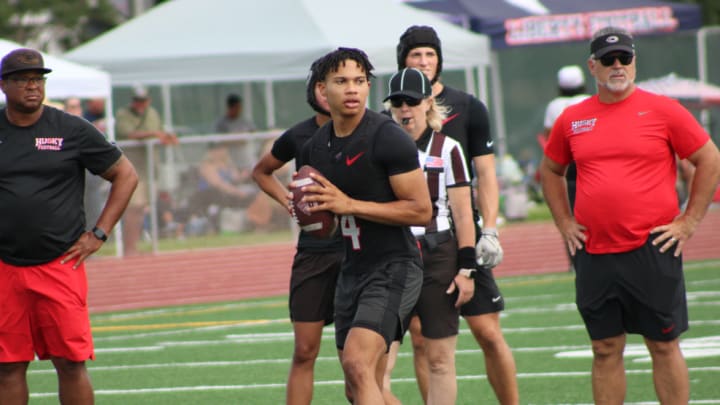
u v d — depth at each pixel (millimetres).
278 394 20922
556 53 72188
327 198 14094
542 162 16922
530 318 29219
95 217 39062
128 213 42594
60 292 16156
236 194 43469
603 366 16281
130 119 43594
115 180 16750
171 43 44125
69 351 16266
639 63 71188
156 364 24828
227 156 43219
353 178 14359
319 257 16547
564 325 27734
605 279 15922
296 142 17188
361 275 14711
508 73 72688
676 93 57344
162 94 64938
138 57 43594
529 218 52188
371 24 44656
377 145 14242
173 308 35062
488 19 56562
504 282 37281
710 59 70875
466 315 17016
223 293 37375
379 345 14195
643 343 24922
